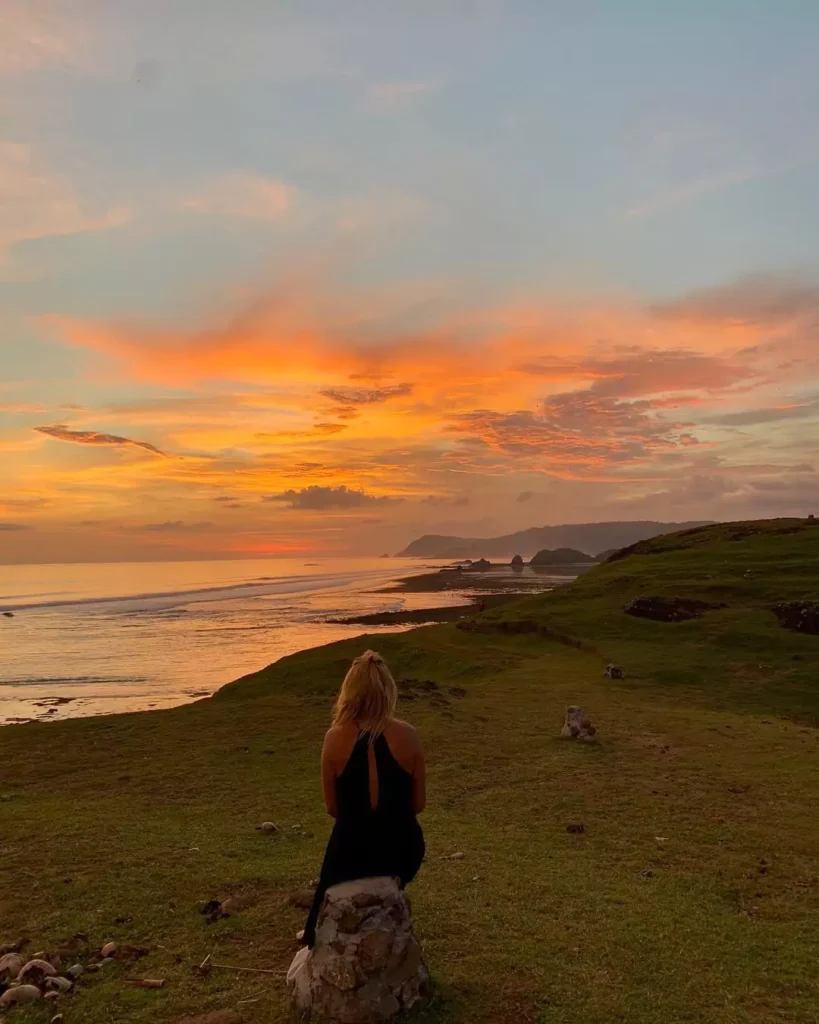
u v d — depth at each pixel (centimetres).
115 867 762
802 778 1224
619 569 4719
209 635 6425
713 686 2355
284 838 892
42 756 1455
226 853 821
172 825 957
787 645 2839
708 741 1523
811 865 816
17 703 3319
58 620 8212
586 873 772
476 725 1655
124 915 629
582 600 3959
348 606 9688
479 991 488
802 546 4703
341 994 441
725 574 4112
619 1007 472
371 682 479
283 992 482
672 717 1797
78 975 516
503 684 2331
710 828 957
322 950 452
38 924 612
